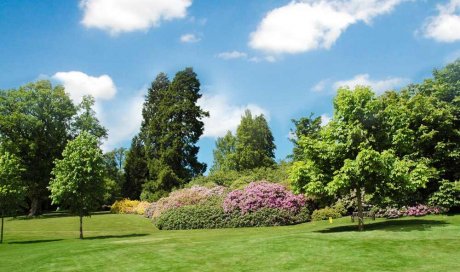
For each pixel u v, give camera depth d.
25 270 11.91
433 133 21.08
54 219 34.84
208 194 30.98
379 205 22.61
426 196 22.19
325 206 26.81
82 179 22.14
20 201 22.08
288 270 10.30
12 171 22.03
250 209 26.06
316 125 35.72
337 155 16.28
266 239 14.73
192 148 51.06
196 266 11.20
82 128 45.31
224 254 12.50
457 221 18.14
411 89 24.34
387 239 13.46
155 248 14.20
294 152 35.81
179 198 30.61
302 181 16.98
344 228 18.66
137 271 10.96
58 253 14.38
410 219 20.20
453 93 22.42
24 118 41.03
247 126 46.56
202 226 26.44
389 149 15.66
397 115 16.95
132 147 55.19
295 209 26.00
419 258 10.95
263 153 45.97
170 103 51.25
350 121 16.45
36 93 42.91
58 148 42.78
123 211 43.44
